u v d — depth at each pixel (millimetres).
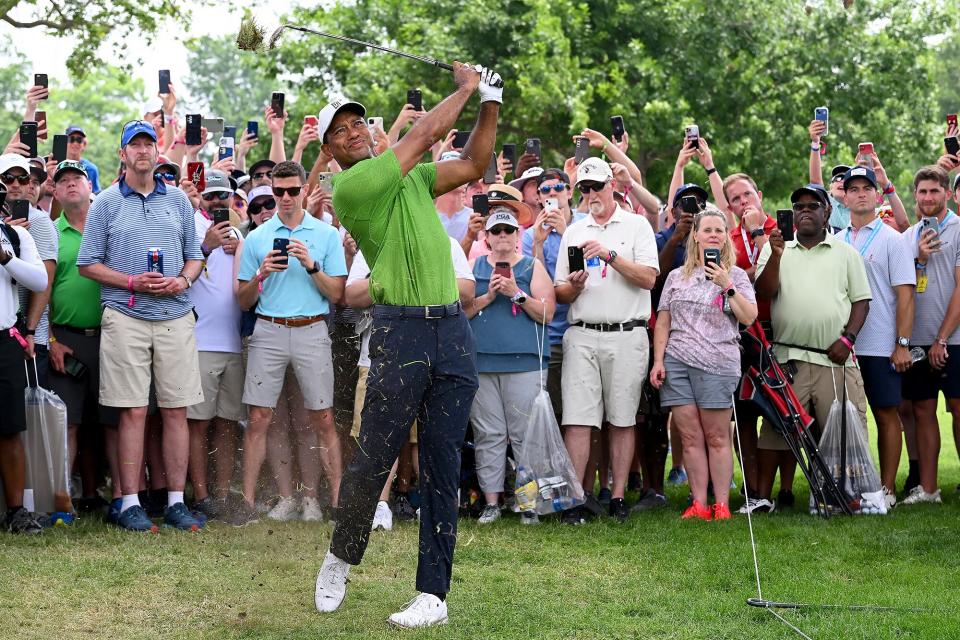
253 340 6848
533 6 19375
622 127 8938
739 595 5215
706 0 20234
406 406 4695
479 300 7082
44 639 4484
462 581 5461
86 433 7070
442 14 20109
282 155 8961
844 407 7227
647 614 4934
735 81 20094
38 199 7414
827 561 5852
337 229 7289
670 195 8562
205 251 6895
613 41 20547
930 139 21297
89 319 6805
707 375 7066
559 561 5898
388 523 6574
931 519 6906
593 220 7324
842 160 20328
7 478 6277
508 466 7363
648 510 7402
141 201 6648
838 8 20609
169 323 6625
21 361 6297
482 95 4844
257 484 6836
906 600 5074
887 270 7605
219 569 5547
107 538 6164
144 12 14242
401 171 4660
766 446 7383
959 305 7535
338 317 7168
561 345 7586
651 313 7574
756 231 7574
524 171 8594
